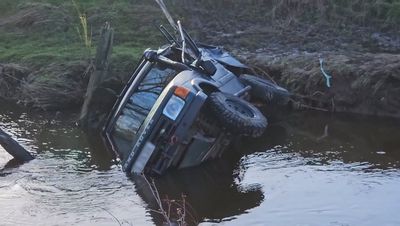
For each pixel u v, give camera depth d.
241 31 15.98
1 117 12.70
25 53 15.18
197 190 9.19
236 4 17.41
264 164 10.12
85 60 13.93
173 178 9.61
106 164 10.20
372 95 12.22
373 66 12.44
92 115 12.03
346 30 15.61
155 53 10.59
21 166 10.16
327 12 16.31
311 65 13.02
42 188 9.28
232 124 9.63
